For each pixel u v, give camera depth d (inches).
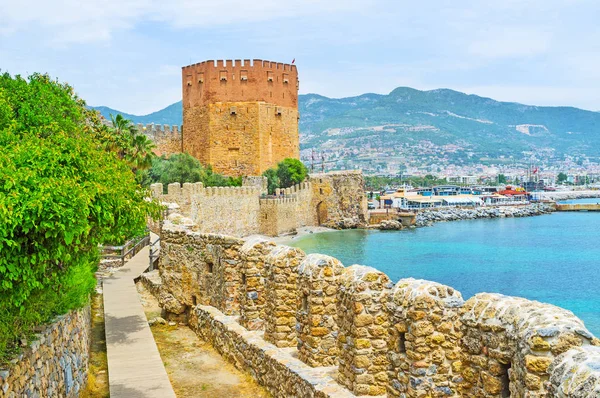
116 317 890.1
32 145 551.8
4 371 420.8
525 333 325.7
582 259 3900.1
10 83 943.0
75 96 1454.2
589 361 278.5
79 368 660.1
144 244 1792.6
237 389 636.1
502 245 4626.0
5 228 428.5
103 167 741.9
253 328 712.4
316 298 562.9
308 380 528.1
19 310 482.0
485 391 371.6
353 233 5344.5
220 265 804.0
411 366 431.8
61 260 535.2
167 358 753.0
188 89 5521.7
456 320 426.9
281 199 4694.9
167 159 4645.7
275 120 5472.4
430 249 4360.2
